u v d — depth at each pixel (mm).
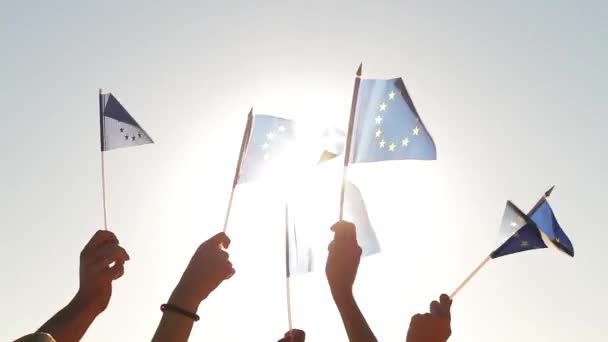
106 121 3184
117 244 2297
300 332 2449
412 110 2807
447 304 2393
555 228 3445
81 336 2154
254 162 2889
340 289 2088
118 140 3162
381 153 2812
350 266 2129
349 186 2840
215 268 1814
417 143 2775
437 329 2271
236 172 2709
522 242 3277
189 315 1747
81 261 2270
